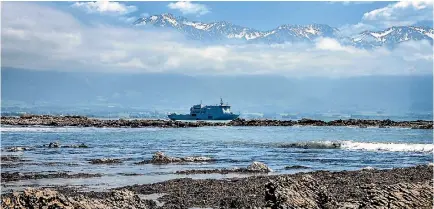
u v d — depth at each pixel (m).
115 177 100.19
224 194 74.31
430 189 55.00
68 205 45.81
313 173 99.94
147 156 148.62
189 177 100.75
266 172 110.06
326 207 55.50
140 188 81.44
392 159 145.88
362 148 184.12
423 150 176.88
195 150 176.25
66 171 109.06
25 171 108.38
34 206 44.91
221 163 131.00
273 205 54.69
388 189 55.00
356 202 57.88
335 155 158.12
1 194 77.06
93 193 75.38
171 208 65.06
